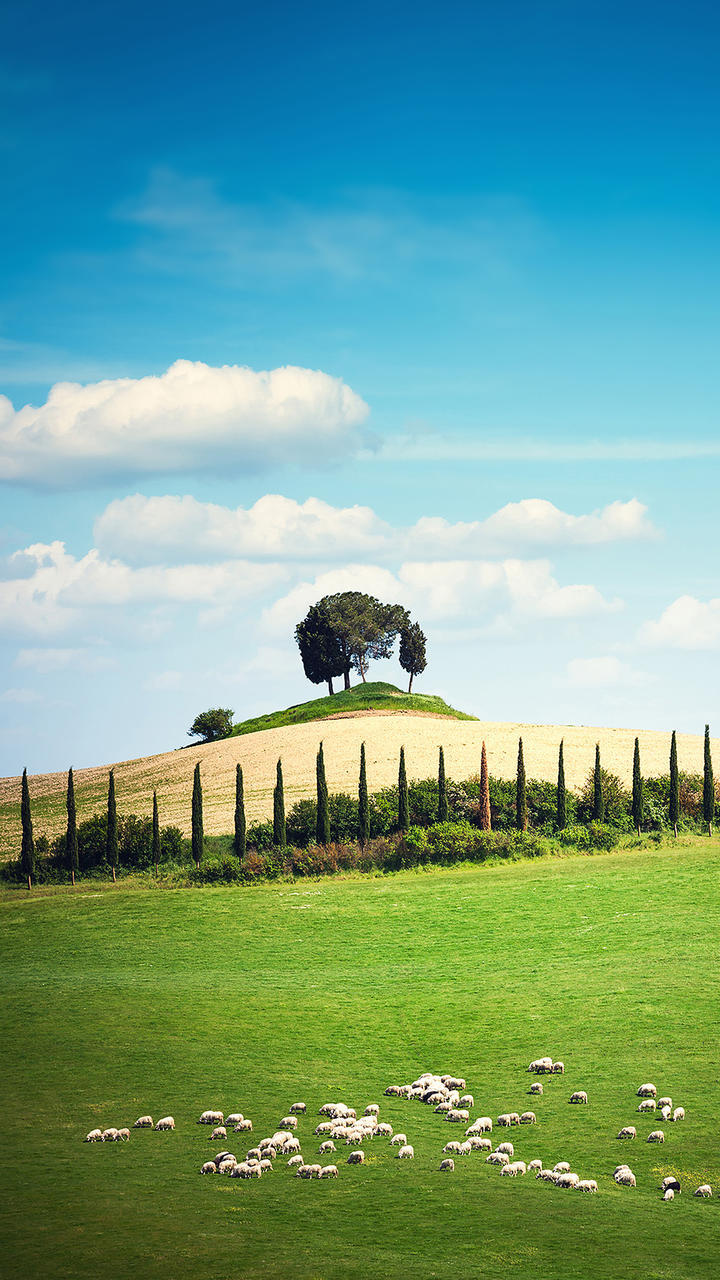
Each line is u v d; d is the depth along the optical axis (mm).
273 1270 25359
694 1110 38188
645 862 92875
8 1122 39531
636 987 56375
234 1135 37719
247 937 77812
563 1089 42344
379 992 61469
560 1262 25953
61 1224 28641
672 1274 25156
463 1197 30969
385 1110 40969
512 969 64438
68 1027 54438
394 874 98875
